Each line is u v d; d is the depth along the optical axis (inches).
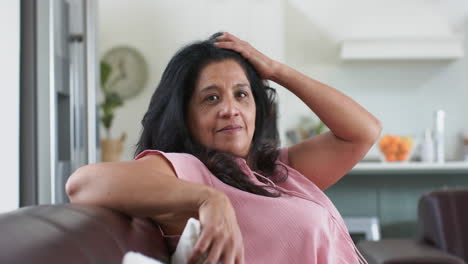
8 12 73.5
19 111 77.2
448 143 191.2
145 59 189.9
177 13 187.3
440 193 98.1
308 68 193.9
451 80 190.9
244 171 47.4
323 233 44.8
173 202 32.0
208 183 42.4
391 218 146.3
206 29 184.4
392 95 192.4
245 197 42.9
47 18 80.6
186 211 32.4
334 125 56.9
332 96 56.5
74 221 26.7
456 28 187.6
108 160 171.3
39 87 78.2
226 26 182.4
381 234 146.4
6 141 72.6
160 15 188.7
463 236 95.4
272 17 179.8
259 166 52.5
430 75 191.6
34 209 27.7
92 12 103.7
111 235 28.3
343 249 49.4
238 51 52.7
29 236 22.0
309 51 193.6
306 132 185.9
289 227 42.9
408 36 186.1
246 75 52.4
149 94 189.8
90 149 101.4
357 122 56.6
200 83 48.8
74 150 97.0
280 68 55.7
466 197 97.5
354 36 189.6
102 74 183.0
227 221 30.5
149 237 33.8
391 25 188.7
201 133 48.6
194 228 31.7
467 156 178.9
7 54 73.2
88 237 25.5
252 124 50.2
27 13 78.0
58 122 94.2
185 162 41.5
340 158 58.2
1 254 19.1
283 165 53.9
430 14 188.1
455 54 178.7
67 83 93.8
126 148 188.9
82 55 101.2
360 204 146.9
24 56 78.0
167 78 50.2
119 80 190.1
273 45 179.3
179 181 33.1
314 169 58.4
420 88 192.1
